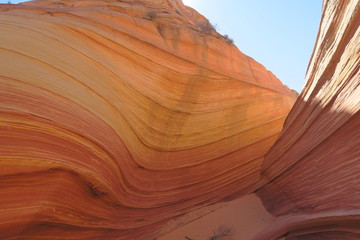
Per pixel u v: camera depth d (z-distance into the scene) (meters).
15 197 3.68
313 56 7.89
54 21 6.90
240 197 8.60
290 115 8.45
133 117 7.35
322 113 5.82
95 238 5.46
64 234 4.73
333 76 5.70
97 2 11.58
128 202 6.45
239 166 9.95
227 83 10.84
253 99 11.52
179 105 9.17
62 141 4.39
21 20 6.06
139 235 6.48
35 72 4.74
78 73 5.88
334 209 4.33
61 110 4.69
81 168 4.58
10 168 3.56
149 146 7.94
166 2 14.36
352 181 4.12
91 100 5.73
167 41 10.05
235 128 10.37
